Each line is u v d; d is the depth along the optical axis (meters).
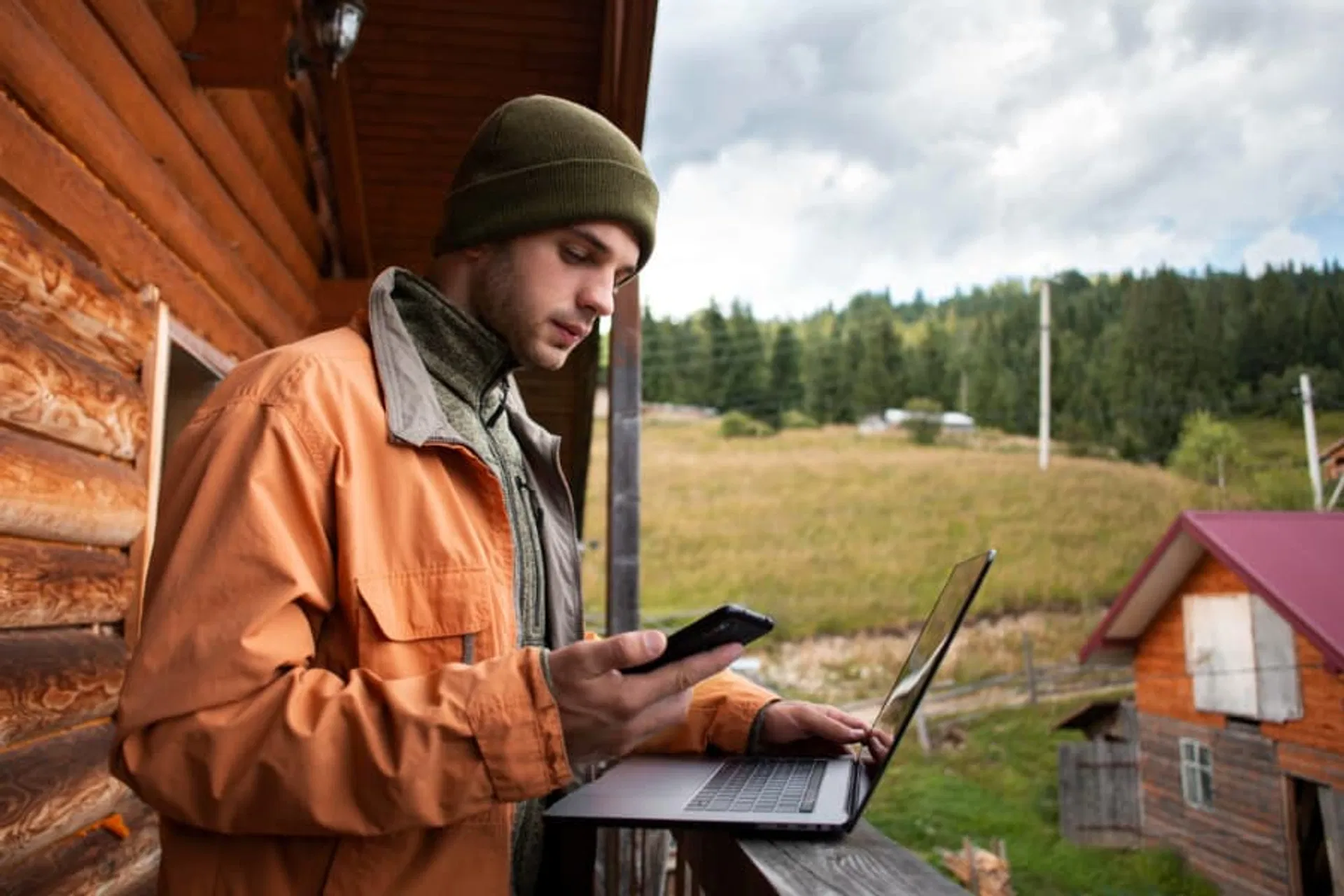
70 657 1.94
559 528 1.34
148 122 2.45
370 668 0.90
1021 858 17.92
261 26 2.73
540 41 4.05
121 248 2.27
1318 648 12.59
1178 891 15.19
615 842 2.69
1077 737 29.36
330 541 0.93
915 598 43.56
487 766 0.83
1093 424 61.06
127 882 2.12
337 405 0.96
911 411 62.25
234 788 0.81
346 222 4.43
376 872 0.87
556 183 1.09
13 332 1.75
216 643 0.83
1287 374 65.75
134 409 2.27
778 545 48.38
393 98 4.21
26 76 1.82
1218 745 15.01
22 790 1.68
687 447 60.78
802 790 1.13
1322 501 50.81
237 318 3.24
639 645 0.85
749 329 77.00
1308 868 13.58
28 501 1.78
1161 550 15.55
